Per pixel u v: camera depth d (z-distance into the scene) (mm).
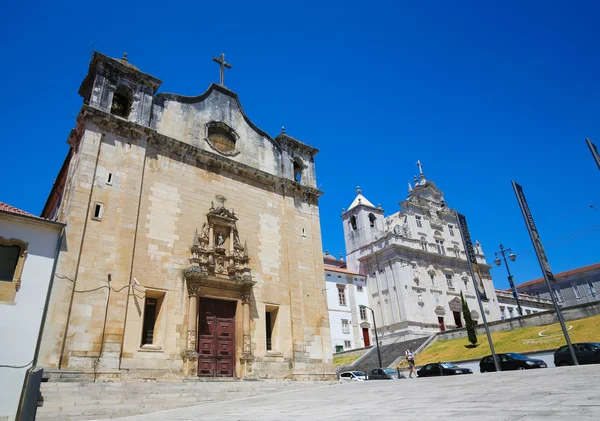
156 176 26562
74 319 20156
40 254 19578
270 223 31594
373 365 48594
